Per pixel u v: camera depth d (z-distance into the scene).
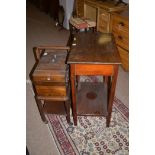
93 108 1.87
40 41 3.90
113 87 1.61
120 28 2.56
